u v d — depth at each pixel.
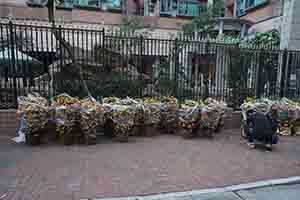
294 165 6.09
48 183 4.73
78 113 6.99
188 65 9.61
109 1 18.56
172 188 4.74
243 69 10.09
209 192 4.66
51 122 7.09
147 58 9.37
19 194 4.30
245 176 5.38
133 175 5.22
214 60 9.78
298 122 9.20
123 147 6.99
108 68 9.06
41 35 8.30
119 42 8.99
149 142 7.55
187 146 7.29
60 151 6.48
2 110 7.80
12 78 8.12
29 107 6.64
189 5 20.55
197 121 8.15
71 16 17.53
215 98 9.90
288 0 12.46
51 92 8.52
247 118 7.76
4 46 8.11
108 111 7.51
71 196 4.29
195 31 16.02
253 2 18.69
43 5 15.95
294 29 12.31
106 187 4.66
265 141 7.23
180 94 9.61
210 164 5.98
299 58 10.54
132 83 9.22
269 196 4.64
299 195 4.71
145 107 8.05
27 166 5.46
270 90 10.45
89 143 7.12
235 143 7.80
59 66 8.58
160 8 19.81
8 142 7.08
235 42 10.15
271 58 10.31
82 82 8.59
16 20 13.96
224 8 21.08
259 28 17.48
